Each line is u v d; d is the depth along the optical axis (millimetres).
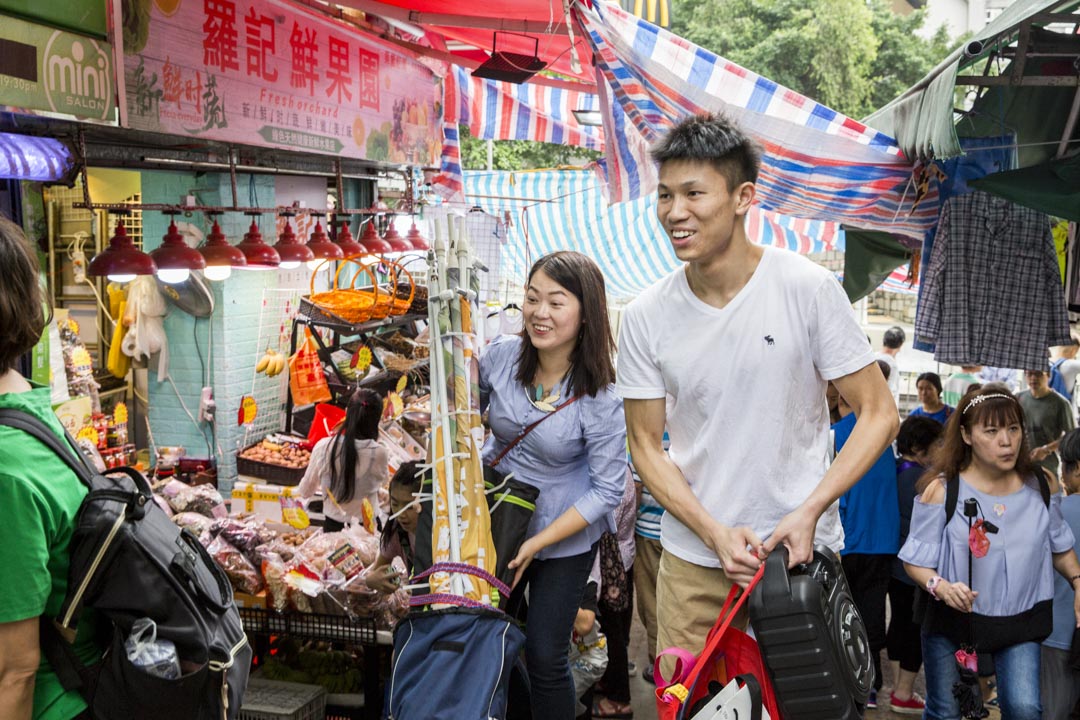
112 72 3447
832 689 2193
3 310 2000
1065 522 4305
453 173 8703
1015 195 4926
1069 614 4293
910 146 5336
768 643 2223
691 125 2389
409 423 6836
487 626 3027
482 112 9273
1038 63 5398
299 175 7141
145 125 3809
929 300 5562
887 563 5438
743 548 2418
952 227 5477
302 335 7520
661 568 2777
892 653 5570
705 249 2381
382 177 8383
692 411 2584
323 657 4605
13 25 2902
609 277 10805
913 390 14172
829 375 2490
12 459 2002
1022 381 10211
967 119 5820
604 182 6066
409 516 4086
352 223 8516
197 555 2396
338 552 4598
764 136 5500
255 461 6270
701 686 2424
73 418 5734
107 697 2172
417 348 7539
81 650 2195
